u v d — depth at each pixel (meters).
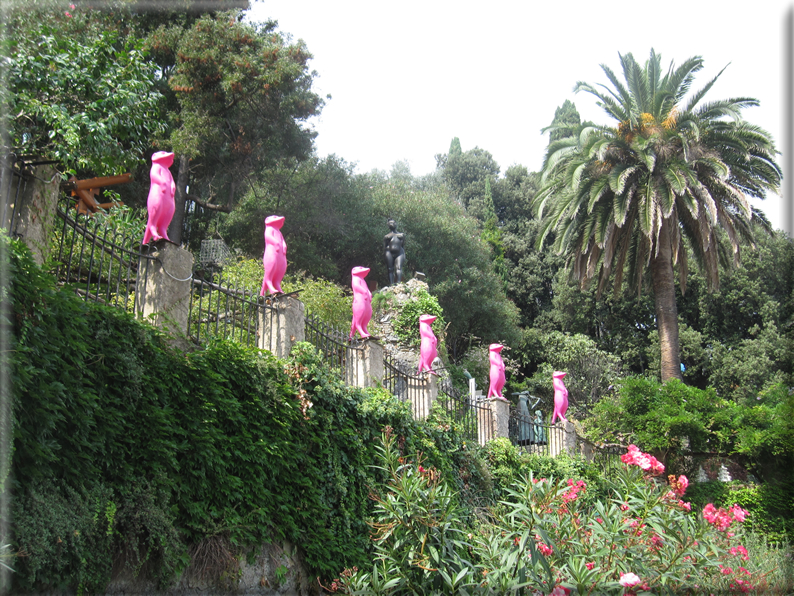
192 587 5.73
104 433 5.10
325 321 15.45
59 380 4.79
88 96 8.78
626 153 20.50
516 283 41.00
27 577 4.18
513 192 45.41
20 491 4.30
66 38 9.20
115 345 5.39
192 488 5.95
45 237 5.34
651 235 19.45
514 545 5.96
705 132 20.03
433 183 46.56
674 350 20.67
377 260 30.77
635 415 17.88
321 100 24.28
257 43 22.09
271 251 8.14
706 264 20.62
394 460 7.17
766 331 30.84
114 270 8.38
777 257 31.70
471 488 11.09
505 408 13.90
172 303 6.43
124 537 5.09
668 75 21.16
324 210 27.55
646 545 5.82
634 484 6.26
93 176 11.20
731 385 31.42
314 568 7.28
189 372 6.15
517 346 34.81
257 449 6.73
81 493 4.77
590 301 36.47
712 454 17.38
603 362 31.95
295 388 7.55
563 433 15.78
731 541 7.27
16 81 7.98
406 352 18.77
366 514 8.12
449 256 31.86
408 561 6.30
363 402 8.77
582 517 6.35
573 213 20.48
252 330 7.95
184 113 20.91
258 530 6.52
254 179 26.05
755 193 20.48
